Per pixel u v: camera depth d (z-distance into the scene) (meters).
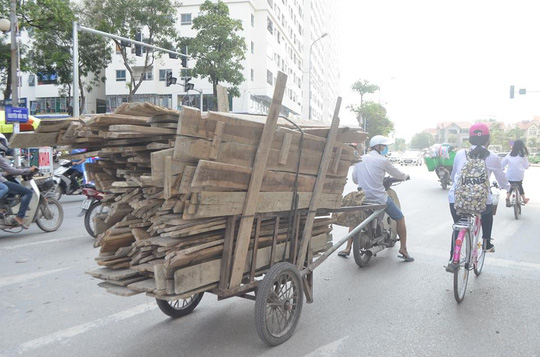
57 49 27.39
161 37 29.72
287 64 55.56
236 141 3.00
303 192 3.77
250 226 3.25
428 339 3.64
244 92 41.50
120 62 42.41
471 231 4.70
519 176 9.62
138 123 2.94
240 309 4.33
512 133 92.31
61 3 22.16
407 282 5.17
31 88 44.25
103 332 3.80
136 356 3.36
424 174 26.22
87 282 5.21
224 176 2.94
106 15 27.59
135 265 3.12
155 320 4.06
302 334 3.73
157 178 2.63
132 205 2.99
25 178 7.77
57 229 8.54
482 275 5.45
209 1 30.30
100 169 3.53
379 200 5.74
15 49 16.33
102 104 46.69
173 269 2.91
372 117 67.38
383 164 5.71
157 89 42.38
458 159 5.16
